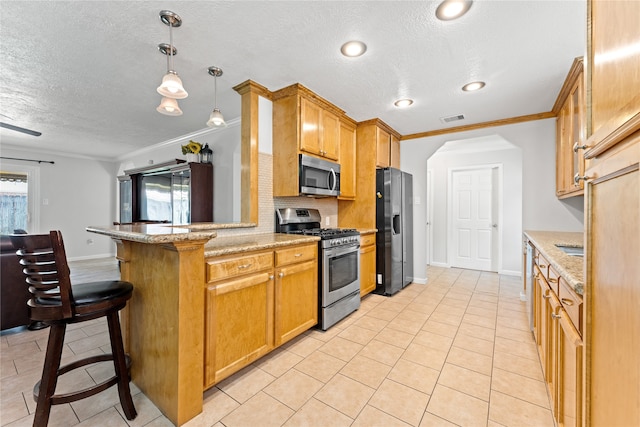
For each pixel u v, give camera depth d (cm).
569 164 254
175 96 182
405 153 420
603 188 77
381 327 257
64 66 221
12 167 506
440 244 534
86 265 522
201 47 195
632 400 59
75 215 579
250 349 184
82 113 331
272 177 281
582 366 96
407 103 295
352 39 186
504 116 332
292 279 221
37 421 126
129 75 236
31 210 527
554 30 176
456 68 223
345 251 276
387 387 171
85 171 591
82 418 145
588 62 87
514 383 174
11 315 242
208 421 144
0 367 191
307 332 246
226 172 378
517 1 152
